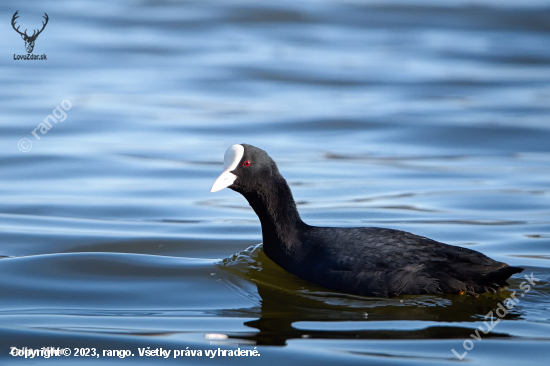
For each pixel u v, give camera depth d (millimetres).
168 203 15633
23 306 9344
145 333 8305
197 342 7977
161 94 28938
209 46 40031
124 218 14422
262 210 10391
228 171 10141
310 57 37500
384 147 21484
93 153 20047
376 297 9242
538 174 18078
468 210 14922
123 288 10141
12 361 7449
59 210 14883
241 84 31359
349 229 10125
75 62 35000
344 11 50750
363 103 27812
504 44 41531
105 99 27547
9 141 21031
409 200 15781
